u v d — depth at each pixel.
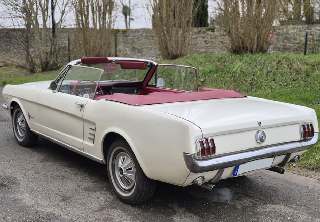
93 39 14.83
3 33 19.08
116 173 3.73
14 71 19.62
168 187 4.18
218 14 11.93
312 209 3.66
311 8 18.52
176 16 12.68
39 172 4.54
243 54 10.83
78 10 14.75
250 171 3.35
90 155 4.06
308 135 3.76
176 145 2.94
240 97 4.44
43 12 18.78
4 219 3.22
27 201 3.63
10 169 4.61
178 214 3.45
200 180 3.05
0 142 5.94
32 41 20.47
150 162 3.19
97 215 3.36
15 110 5.72
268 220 3.38
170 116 3.08
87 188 4.04
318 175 4.73
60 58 19.83
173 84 5.29
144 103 3.54
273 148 3.39
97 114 3.83
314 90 8.02
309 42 14.04
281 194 4.07
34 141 5.61
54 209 3.46
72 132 4.36
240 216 3.45
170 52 12.95
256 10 10.47
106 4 14.54
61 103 4.47
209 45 15.55
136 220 3.28
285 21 19.64
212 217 3.41
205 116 3.15
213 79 9.84
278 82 8.76
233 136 3.12
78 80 4.46
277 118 3.44
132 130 3.34
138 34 17.78
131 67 5.16
